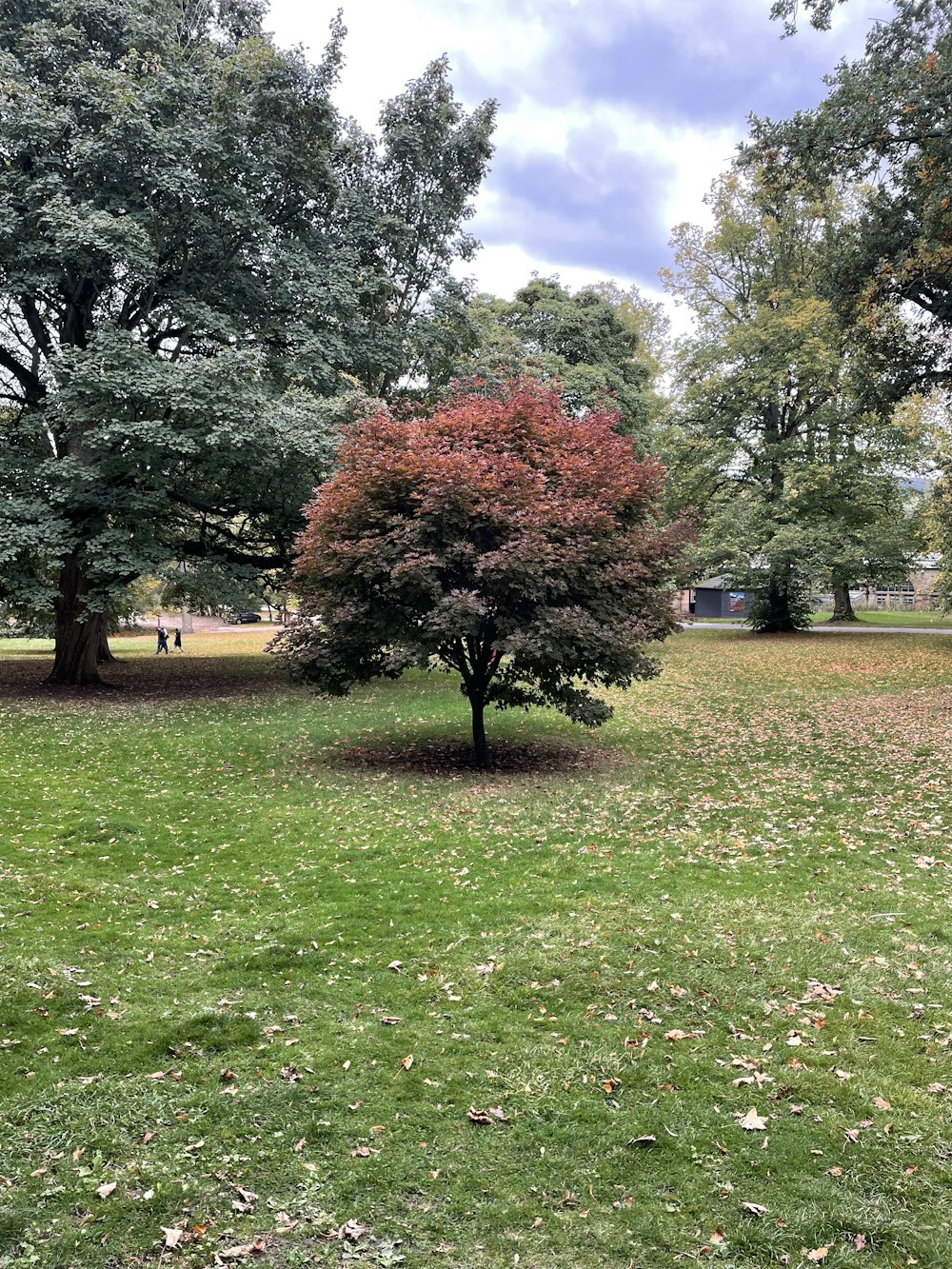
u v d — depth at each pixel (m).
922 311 14.91
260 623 54.53
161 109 14.75
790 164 13.80
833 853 6.71
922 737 11.41
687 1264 2.65
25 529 13.46
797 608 30.28
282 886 6.12
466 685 10.16
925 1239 2.75
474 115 19.12
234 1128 3.30
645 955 4.86
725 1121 3.36
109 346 13.48
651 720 13.40
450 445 9.73
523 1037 4.01
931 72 11.77
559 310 24.06
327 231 17.92
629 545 9.85
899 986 4.48
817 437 28.70
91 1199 2.91
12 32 14.51
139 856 6.76
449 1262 2.65
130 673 19.81
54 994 4.36
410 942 5.09
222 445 13.76
